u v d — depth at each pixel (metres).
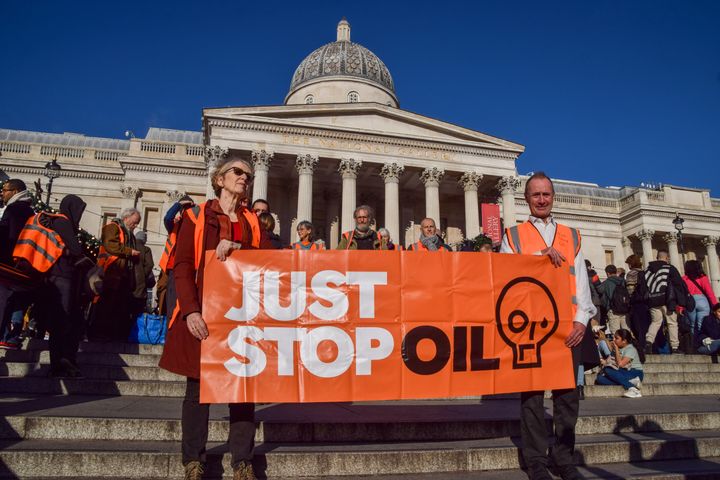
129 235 10.23
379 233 8.95
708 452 5.79
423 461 4.78
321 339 4.42
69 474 4.32
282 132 35.84
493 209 36.72
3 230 6.74
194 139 54.03
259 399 4.19
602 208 52.75
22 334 12.61
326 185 41.84
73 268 7.40
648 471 4.99
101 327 9.80
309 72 52.97
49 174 23.91
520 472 4.84
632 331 13.59
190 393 4.16
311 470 4.58
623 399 9.36
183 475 4.37
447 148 38.94
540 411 4.62
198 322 3.99
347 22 58.38
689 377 11.60
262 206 8.73
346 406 6.96
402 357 4.53
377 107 37.59
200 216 4.39
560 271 4.97
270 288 4.40
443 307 4.67
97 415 5.35
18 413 5.34
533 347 4.76
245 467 3.95
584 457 5.32
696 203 52.09
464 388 4.58
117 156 44.16
